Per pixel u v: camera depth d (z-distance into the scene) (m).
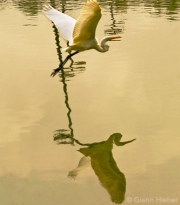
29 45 32.56
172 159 15.67
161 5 46.50
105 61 28.20
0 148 17.02
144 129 18.33
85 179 14.65
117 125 18.86
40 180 14.63
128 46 31.42
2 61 28.80
